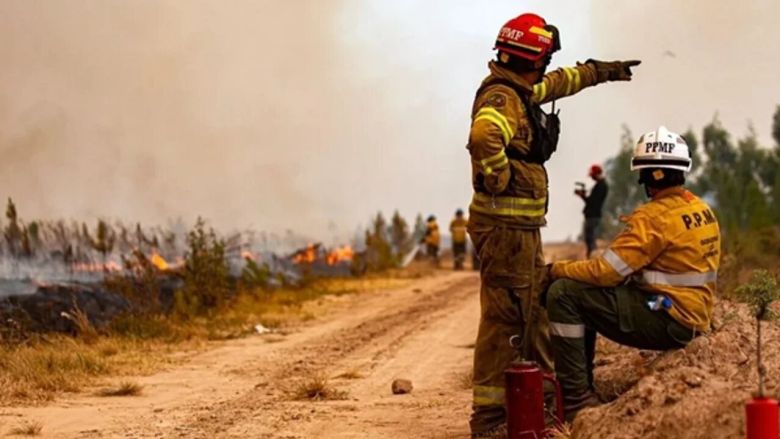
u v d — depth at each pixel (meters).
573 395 7.46
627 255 7.36
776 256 20.81
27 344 12.62
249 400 9.96
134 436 8.35
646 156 7.54
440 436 8.11
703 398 6.31
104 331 14.25
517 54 7.50
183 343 14.22
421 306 19.19
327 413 9.18
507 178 7.43
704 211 7.55
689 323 7.42
